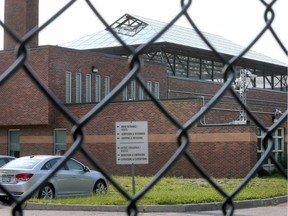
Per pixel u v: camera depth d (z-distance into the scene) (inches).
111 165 1300.4
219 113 1323.8
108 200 701.3
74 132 93.4
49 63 1341.0
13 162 740.0
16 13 1550.2
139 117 1280.8
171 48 1641.2
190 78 1749.5
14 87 1379.2
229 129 1197.1
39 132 1378.0
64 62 1378.0
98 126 1321.4
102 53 1509.6
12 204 87.4
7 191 87.0
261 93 1916.8
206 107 108.2
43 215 631.8
